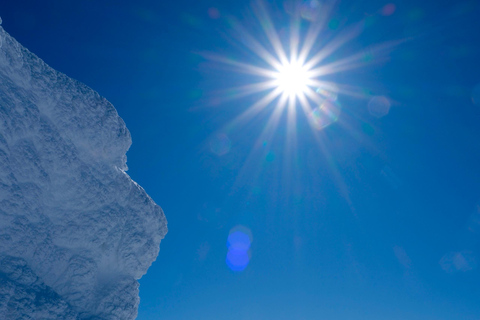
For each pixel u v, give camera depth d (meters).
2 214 15.10
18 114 16.20
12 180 15.58
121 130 21.34
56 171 17.75
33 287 15.55
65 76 19.53
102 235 18.70
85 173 18.98
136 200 20.83
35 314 14.84
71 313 16.30
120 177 20.59
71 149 18.59
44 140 17.36
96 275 18.48
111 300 18.39
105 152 20.52
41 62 18.45
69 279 17.41
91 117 19.83
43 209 17.08
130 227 20.08
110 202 19.72
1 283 14.11
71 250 17.83
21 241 15.62
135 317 19.64
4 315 13.79
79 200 18.42
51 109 18.27
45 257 16.62
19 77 16.98
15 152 15.97
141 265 20.17
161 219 21.81
